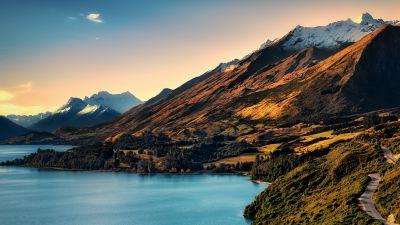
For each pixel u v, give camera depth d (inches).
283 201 7593.5
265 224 6894.7
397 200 5103.3
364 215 4968.0
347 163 7470.5
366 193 5856.3
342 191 6378.0
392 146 7869.1
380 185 5885.8
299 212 6530.5
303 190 7682.1
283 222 6407.5
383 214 4985.2
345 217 5088.6
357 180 6491.1
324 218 5541.3
